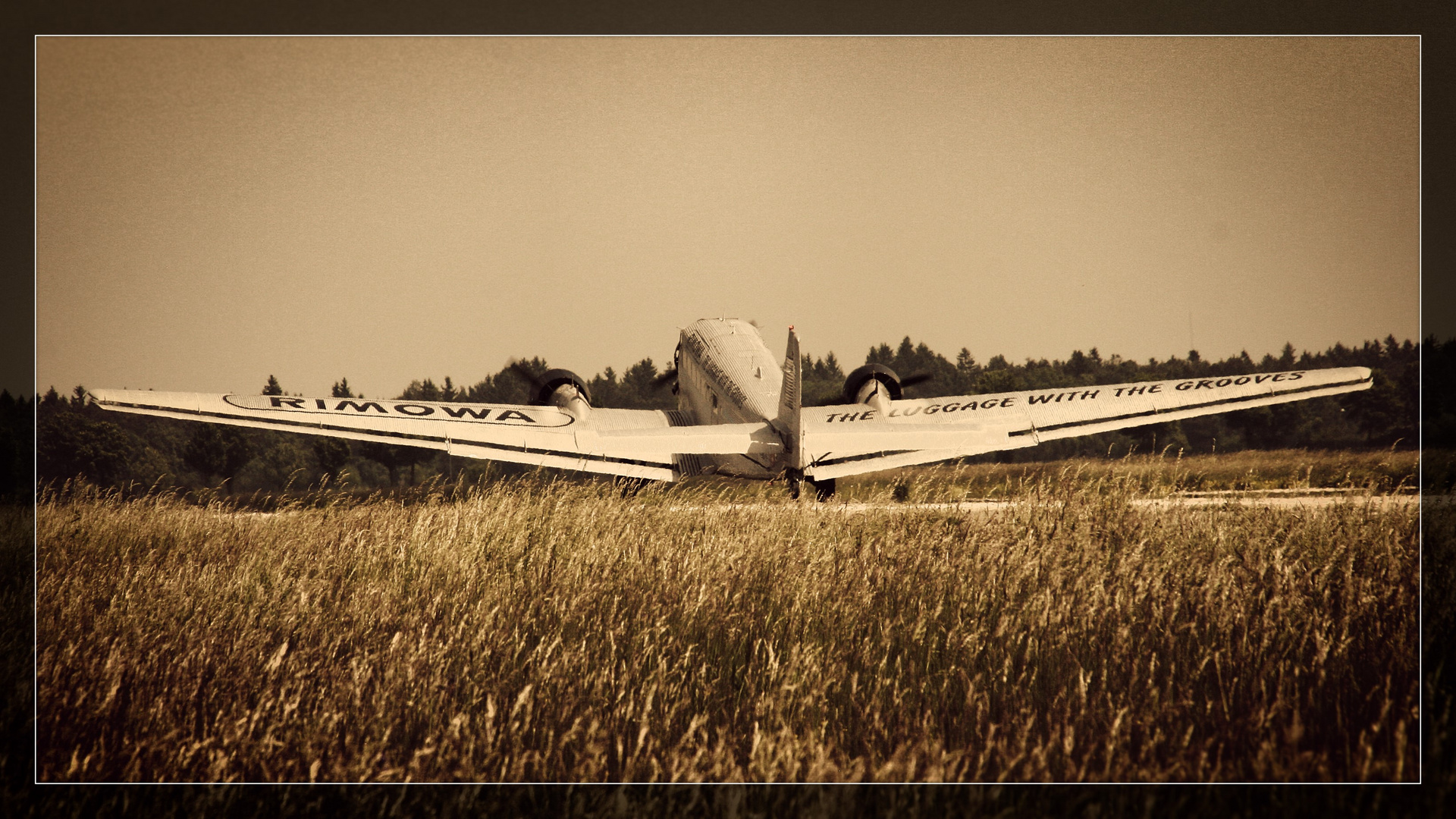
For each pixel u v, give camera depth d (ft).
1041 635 15.64
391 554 20.84
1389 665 15.19
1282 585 17.57
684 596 17.06
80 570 21.53
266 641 16.15
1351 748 12.98
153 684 14.94
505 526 22.25
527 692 12.72
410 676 13.96
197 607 18.10
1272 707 13.28
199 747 12.42
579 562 19.34
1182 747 12.29
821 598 17.54
